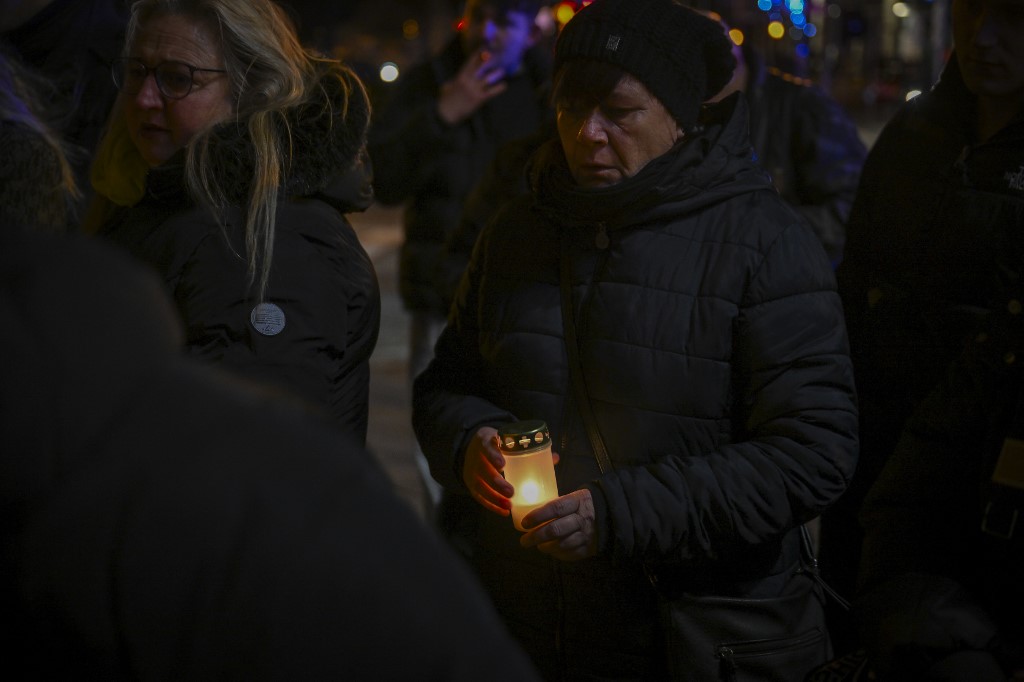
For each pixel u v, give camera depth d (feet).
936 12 41.50
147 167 7.22
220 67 6.64
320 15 66.18
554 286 6.95
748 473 6.32
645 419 6.58
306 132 6.39
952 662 5.42
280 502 2.72
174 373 2.89
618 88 6.42
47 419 2.67
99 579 2.63
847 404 6.58
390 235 36.58
